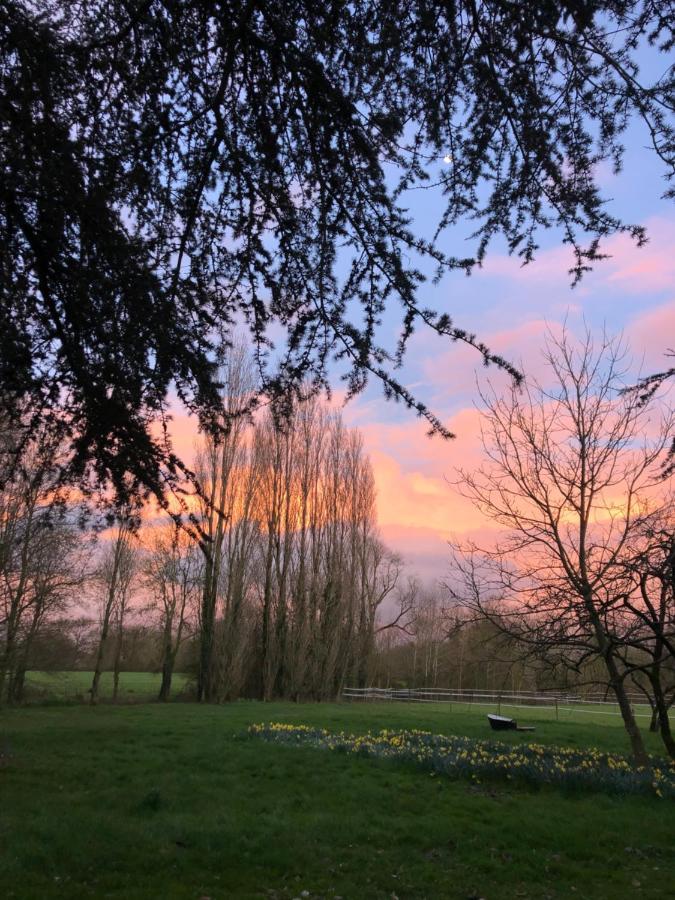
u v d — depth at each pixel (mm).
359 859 6102
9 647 24141
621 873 5949
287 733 14203
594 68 3379
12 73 3545
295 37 3602
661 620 9258
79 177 3652
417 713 23172
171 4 3518
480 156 3947
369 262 4230
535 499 9930
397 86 3846
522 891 5457
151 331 4129
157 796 7816
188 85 3977
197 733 15141
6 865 5348
